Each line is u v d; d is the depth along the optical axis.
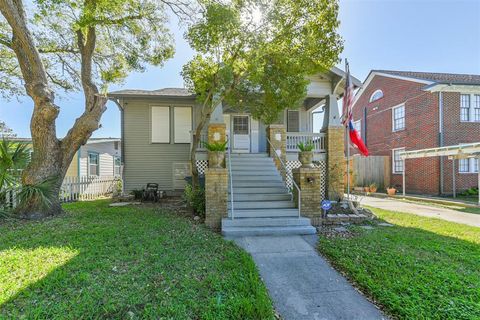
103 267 3.36
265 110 7.84
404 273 3.33
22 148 6.92
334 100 9.71
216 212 5.85
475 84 12.06
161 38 9.16
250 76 6.34
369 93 17.91
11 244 4.25
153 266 3.43
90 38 7.66
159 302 2.59
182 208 8.23
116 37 8.99
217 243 4.55
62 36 9.21
